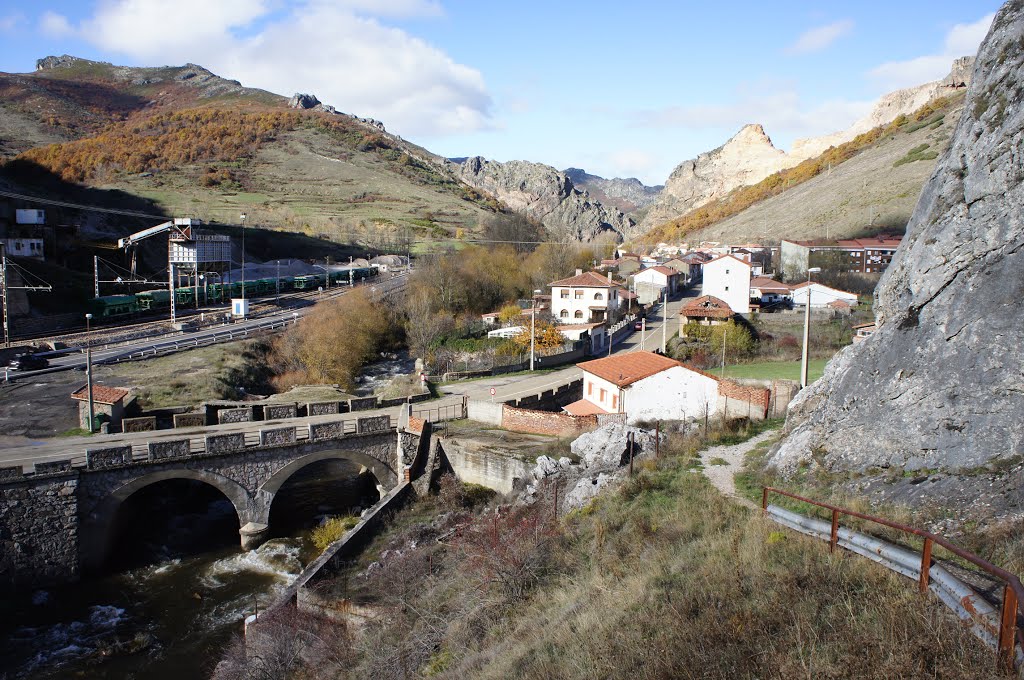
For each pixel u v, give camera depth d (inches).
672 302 3860.7
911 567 489.7
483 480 1510.8
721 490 921.5
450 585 985.5
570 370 2413.9
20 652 1111.0
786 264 3663.9
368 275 4783.5
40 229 3732.8
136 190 6535.4
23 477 1267.2
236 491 1472.7
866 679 410.6
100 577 1347.2
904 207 4471.0
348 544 1229.1
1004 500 617.3
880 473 781.3
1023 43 876.0
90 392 1593.3
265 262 4955.7
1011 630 369.7
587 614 660.7
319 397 2137.1
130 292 3720.5
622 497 968.9
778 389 1419.8
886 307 991.0
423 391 2082.9
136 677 1057.5
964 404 739.4
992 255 793.6
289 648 959.6
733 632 513.7
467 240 6058.1
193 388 2032.5
